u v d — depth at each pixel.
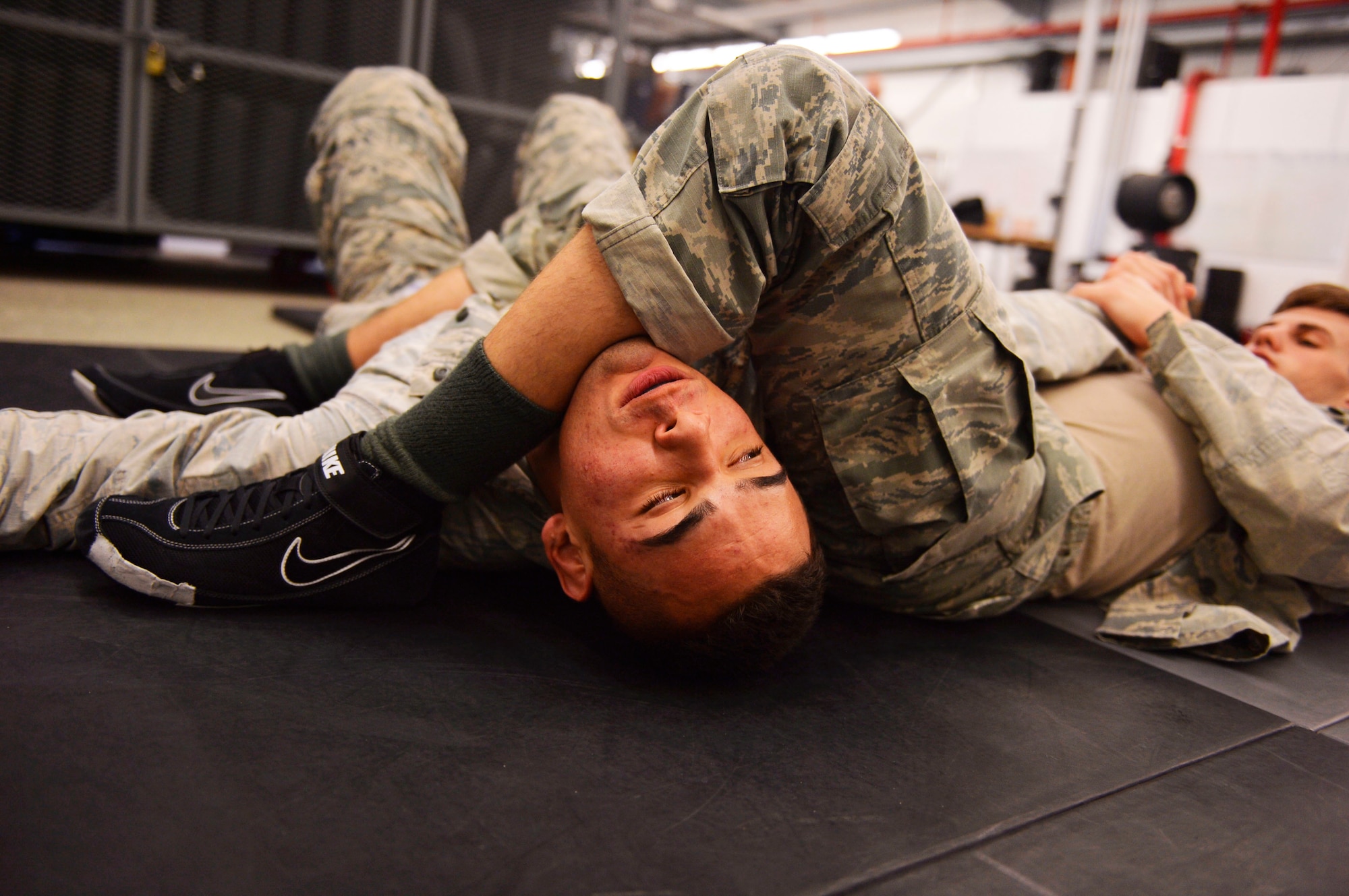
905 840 0.83
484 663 1.09
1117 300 1.63
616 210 0.95
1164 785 0.99
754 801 0.87
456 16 4.07
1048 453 1.35
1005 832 0.86
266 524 1.09
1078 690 1.21
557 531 1.07
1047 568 1.39
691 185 0.95
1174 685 1.27
